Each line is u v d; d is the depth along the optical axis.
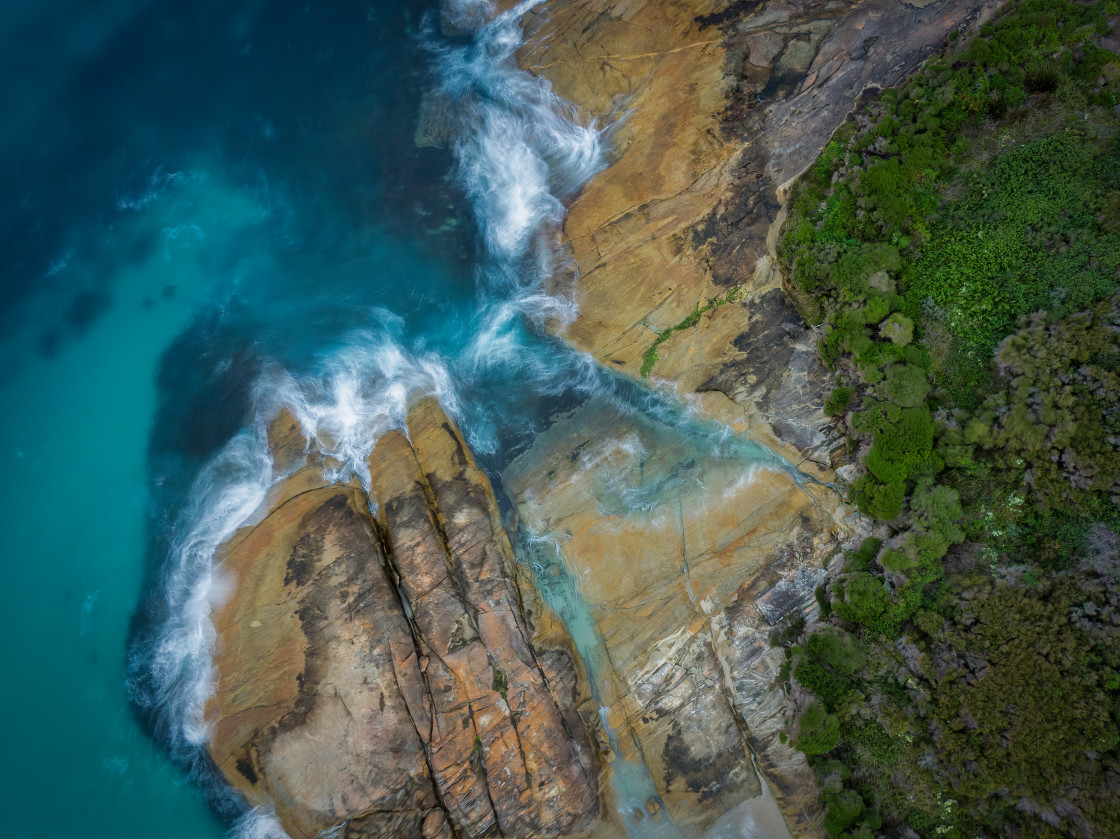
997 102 18.23
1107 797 15.11
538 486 19.78
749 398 19.50
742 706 18.00
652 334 20.14
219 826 17.30
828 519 18.78
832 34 20.09
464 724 17.05
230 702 17.52
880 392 17.77
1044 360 16.89
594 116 21.05
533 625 18.17
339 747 16.89
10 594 19.50
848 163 18.97
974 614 16.83
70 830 17.86
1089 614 15.99
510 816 16.94
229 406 20.59
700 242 20.08
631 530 19.17
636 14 21.08
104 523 19.95
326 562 18.00
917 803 16.94
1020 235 17.73
